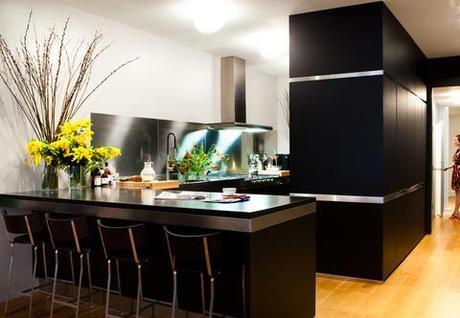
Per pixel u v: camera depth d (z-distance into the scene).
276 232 2.73
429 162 6.68
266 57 5.75
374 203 4.12
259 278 2.56
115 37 4.64
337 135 4.27
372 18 4.08
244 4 4.10
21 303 3.69
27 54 3.82
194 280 3.05
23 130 3.82
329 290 3.98
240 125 5.88
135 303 3.35
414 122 5.65
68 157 3.76
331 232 4.34
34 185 3.92
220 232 2.58
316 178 4.39
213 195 3.20
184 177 5.31
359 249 4.21
